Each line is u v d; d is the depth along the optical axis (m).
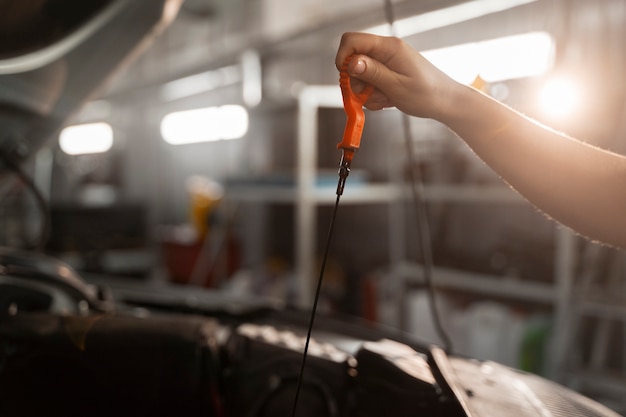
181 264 3.63
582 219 0.54
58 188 4.47
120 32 0.94
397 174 2.69
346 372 0.76
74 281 1.02
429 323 2.45
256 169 3.78
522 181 0.54
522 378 0.79
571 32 2.07
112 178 4.86
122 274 3.89
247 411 0.79
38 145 1.13
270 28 2.81
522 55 2.22
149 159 4.73
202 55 3.36
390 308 2.75
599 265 1.99
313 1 2.40
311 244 2.54
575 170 0.52
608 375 1.91
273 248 3.77
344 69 0.50
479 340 2.26
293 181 2.58
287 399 0.76
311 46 2.91
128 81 4.00
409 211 2.89
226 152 4.12
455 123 0.53
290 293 2.78
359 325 0.97
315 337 0.89
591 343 2.10
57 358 0.77
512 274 2.39
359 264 3.32
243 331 0.91
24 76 0.92
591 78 2.04
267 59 3.20
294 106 2.70
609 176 0.52
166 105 4.57
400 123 3.02
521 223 2.56
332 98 2.53
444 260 2.67
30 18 0.81
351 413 0.73
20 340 0.78
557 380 1.99
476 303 2.58
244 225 3.88
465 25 2.43
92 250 3.77
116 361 0.76
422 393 0.67
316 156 3.24
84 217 4.03
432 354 0.80
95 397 0.77
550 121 2.05
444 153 2.56
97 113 4.71
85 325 0.79
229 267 3.47
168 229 4.34
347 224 3.40
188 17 2.71
